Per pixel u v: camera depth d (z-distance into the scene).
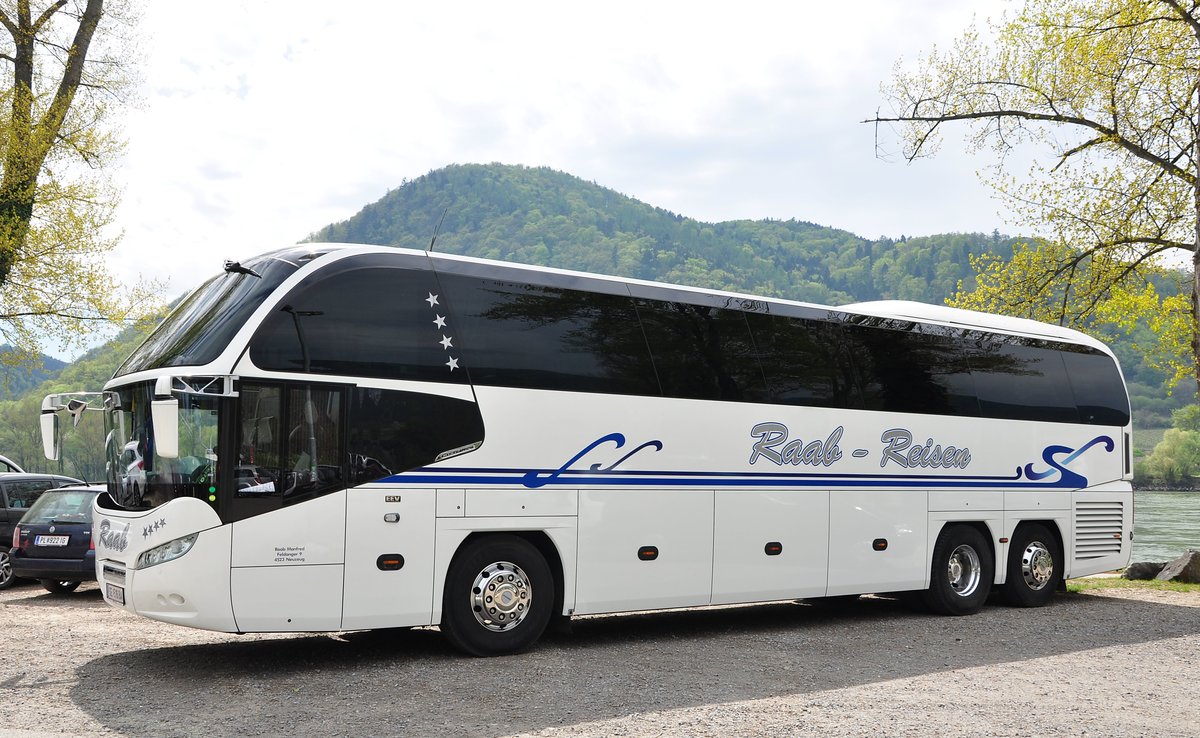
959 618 13.30
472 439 9.59
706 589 11.09
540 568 9.98
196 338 8.91
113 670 8.91
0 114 23.52
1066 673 9.28
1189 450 123.62
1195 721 7.39
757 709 7.51
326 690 8.11
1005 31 21.72
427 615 9.26
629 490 10.56
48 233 25.00
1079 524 15.20
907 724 7.09
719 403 11.35
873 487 12.71
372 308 9.27
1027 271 24.84
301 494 8.72
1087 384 15.61
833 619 13.15
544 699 7.82
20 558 15.74
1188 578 18.11
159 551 8.45
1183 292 23.97
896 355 13.25
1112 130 21.53
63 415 10.15
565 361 10.29
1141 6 19.19
